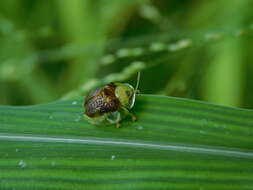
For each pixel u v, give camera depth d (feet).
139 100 0.23
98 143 0.22
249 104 0.30
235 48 0.30
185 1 0.33
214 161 0.21
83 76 0.33
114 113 0.22
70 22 0.34
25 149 0.22
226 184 0.21
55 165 0.21
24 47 0.34
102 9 0.33
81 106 0.23
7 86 0.34
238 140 0.22
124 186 0.21
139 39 0.32
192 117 0.22
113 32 0.33
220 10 0.32
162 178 0.21
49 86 0.34
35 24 0.34
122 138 0.22
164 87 0.31
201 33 0.30
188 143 0.22
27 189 0.21
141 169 0.21
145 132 0.22
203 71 0.29
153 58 0.32
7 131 0.22
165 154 0.21
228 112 0.22
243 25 0.30
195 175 0.21
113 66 0.33
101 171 0.21
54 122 0.23
